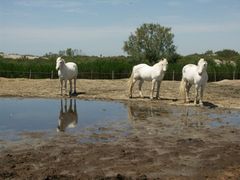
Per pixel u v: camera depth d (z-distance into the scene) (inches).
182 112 622.8
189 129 485.4
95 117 568.1
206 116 585.9
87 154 354.0
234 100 776.3
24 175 288.4
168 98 794.8
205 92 908.6
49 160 331.9
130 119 553.3
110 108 661.9
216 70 1461.6
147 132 463.2
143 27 2095.2
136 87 984.3
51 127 485.1
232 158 350.9
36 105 688.4
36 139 414.9
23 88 941.8
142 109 652.7
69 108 657.6
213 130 480.4
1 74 1331.2
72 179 282.8
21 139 413.7
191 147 390.3
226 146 396.5
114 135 442.6
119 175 289.3
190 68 703.1
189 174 302.4
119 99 780.6
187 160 342.3
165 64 741.3
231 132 468.4
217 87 1073.5
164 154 361.1
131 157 347.3
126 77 1416.1
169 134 453.7
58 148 375.2
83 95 831.1
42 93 857.5
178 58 2098.9
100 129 477.1
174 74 1412.4
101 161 332.8
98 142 405.1
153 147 387.5
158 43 2075.5
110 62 1450.5
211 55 2603.3
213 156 357.1
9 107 658.8
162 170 311.4
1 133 443.2
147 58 2098.9
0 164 316.5
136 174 299.3
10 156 341.1
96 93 866.1
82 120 541.3
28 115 576.7
